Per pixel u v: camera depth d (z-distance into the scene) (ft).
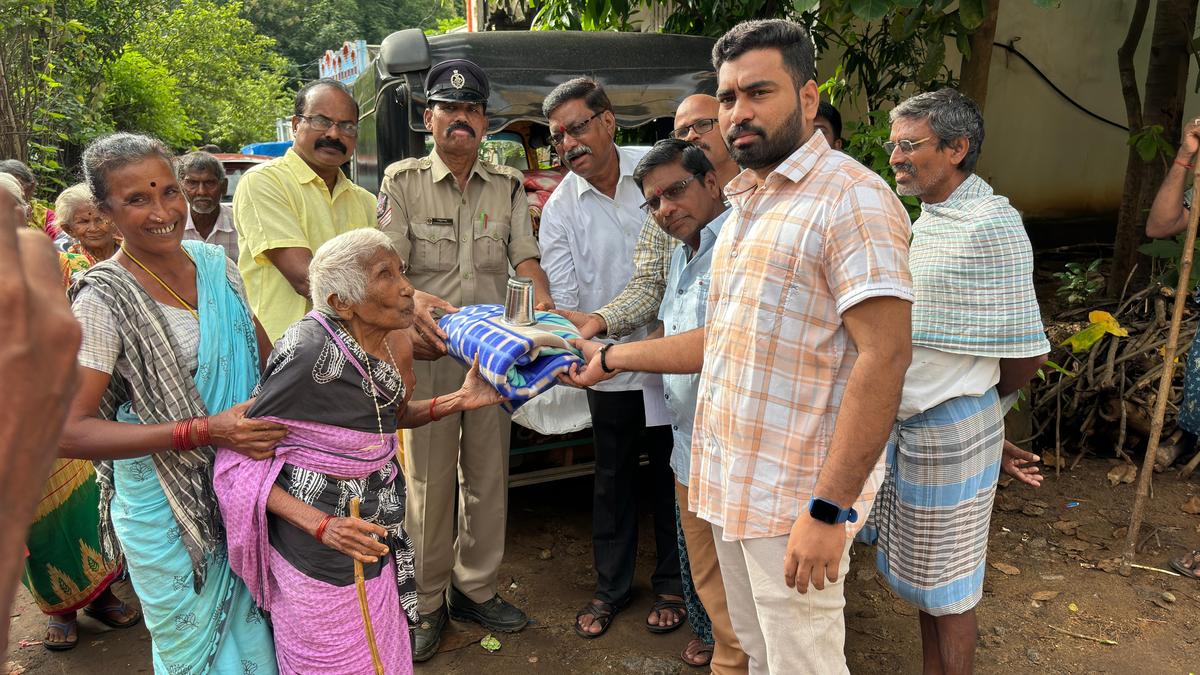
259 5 137.18
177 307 7.34
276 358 7.00
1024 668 9.87
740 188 6.73
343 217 11.10
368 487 7.44
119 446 6.70
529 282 8.49
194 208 15.89
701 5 17.80
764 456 6.31
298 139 10.53
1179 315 11.10
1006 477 14.35
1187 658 9.87
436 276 10.50
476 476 10.96
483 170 10.65
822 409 6.14
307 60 140.87
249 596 7.70
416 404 8.54
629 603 11.89
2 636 1.57
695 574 9.17
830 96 18.03
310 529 7.02
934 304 7.89
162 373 7.00
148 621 7.27
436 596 10.89
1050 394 15.10
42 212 15.44
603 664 10.53
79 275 7.03
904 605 11.44
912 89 19.70
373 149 14.60
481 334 8.38
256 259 10.23
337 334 7.09
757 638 7.38
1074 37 22.58
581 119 10.32
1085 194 23.93
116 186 6.82
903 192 8.49
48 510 10.46
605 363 8.16
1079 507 13.38
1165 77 17.60
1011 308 7.84
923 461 7.98
